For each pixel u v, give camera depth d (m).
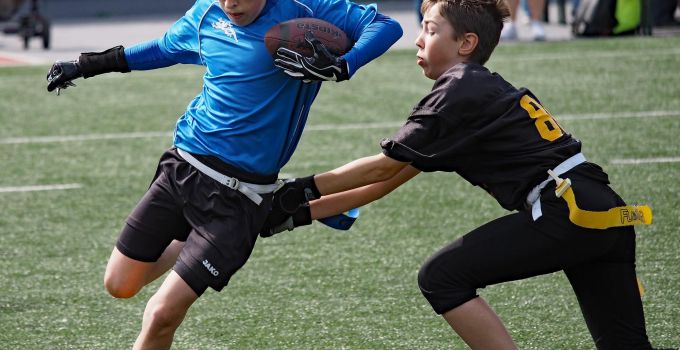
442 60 9.87
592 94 26.61
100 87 29.94
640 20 35.84
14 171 20.62
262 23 10.07
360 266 14.64
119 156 21.72
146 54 10.84
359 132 23.42
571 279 9.87
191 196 10.20
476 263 9.39
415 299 13.30
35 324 12.67
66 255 15.40
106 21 47.22
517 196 9.47
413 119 9.56
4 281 14.25
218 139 10.14
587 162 9.56
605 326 9.71
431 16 9.84
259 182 10.18
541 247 9.31
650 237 15.41
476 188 18.61
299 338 12.10
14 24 43.91
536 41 35.75
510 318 12.55
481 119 9.42
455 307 9.42
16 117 25.92
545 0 40.56
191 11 10.58
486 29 9.76
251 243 10.19
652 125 22.94
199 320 12.76
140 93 28.95
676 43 33.81
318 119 24.98
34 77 31.48
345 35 10.09
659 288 13.30
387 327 12.38
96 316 12.95
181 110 26.45
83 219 17.30
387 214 17.22
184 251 10.02
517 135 9.43
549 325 12.30
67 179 19.95
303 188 10.05
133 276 10.59
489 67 31.03
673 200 17.31
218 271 9.89
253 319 12.75
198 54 10.54
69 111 26.56
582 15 36.09
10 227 16.89
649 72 29.17
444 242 15.68
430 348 11.72
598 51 33.03
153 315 9.74
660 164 19.69
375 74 31.05
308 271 14.49
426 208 17.52
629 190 18.05
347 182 9.95
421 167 9.62
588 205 9.23
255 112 10.07
